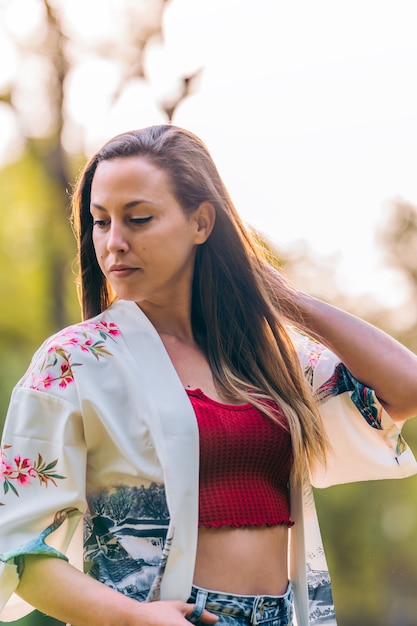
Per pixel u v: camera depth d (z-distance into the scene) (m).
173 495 2.48
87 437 2.54
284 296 3.04
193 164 2.73
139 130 2.74
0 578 2.41
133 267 2.62
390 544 21.03
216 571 2.54
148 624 2.34
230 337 2.86
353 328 3.03
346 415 3.05
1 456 2.53
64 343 2.59
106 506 2.55
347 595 21.28
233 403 2.73
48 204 16.45
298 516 2.81
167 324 2.83
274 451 2.70
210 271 2.86
